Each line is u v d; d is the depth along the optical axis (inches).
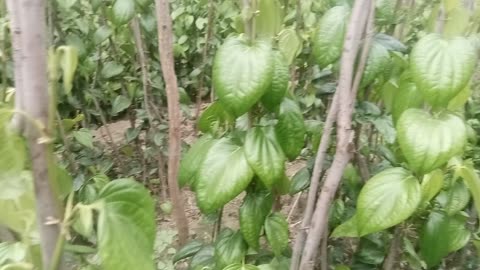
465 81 35.3
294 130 45.1
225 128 49.2
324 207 40.0
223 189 42.4
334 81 52.0
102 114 95.9
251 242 47.0
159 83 89.8
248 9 40.0
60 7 71.1
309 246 41.8
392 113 44.1
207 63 105.4
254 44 39.8
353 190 51.5
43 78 21.8
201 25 112.2
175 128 68.9
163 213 91.3
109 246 24.2
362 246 56.5
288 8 72.2
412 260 55.7
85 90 83.7
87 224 24.1
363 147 54.6
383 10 43.8
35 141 22.4
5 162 22.8
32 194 24.7
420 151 36.2
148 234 26.9
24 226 26.2
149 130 91.8
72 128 81.8
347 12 42.3
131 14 71.9
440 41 36.0
